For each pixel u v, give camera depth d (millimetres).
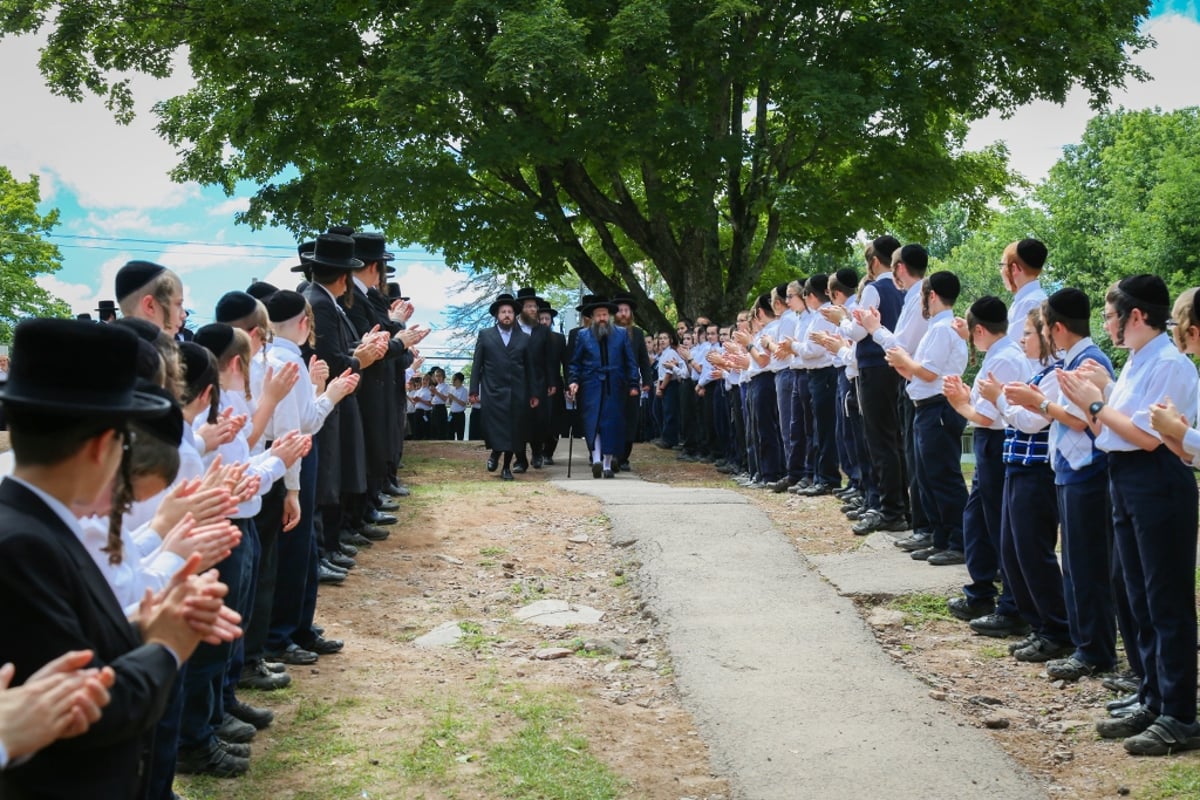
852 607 7418
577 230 25984
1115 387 5418
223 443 4176
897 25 20031
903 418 8836
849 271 10211
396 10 19469
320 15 19359
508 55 16391
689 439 16391
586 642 6969
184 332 7676
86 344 2451
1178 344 5152
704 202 19531
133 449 3139
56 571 2346
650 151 18578
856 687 6059
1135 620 5391
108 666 2357
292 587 6207
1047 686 6078
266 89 20078
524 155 18172
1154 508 5145
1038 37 19656
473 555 9078
